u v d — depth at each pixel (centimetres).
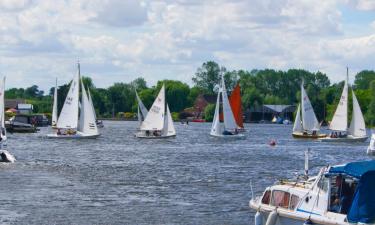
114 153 11138
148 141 14762
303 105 16525
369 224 3644
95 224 4812
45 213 5166
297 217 3994
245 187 6694
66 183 6850
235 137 15762
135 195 6075
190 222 4912
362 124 15088
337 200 3906
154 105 15512
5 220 4897
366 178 3697
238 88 17025
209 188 6600
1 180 6988
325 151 12375
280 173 8081
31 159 9619
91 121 14838
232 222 4925
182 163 9381
